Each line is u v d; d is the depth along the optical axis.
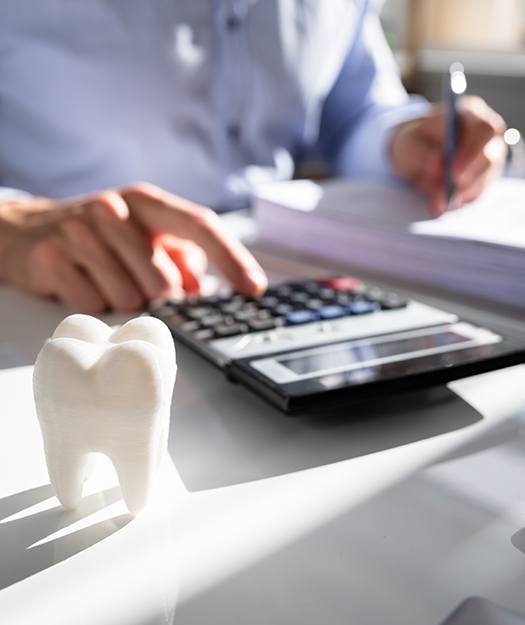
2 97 0.81
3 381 0.34
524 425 0.30
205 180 0.88
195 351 0.36
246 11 0.89
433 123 0.77
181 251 0.50
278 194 0.65
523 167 0.79
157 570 0.21
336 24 0.97
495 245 0.48
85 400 0.22
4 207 0.60
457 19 1.42
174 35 0.83
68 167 0.83
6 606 0.19
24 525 0.23
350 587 0.20
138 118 0.82
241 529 0.23
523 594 0.20
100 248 0.47
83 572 0.21
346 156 1.00
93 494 0.25
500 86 1.36
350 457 0.28
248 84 0.90
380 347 0.35
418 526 0.23
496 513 0.24
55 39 0.79
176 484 0.26
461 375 0.33
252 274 0.44
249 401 0.33
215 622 0.19
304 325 0.39
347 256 0.58
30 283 0.49
